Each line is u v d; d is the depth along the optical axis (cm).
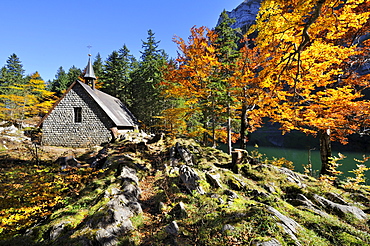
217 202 596
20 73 5384
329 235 420
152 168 1001
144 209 634
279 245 341
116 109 2247
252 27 643
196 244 408
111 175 884
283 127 1196
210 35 1409
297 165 2475
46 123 1852
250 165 989
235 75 1210
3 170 956
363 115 892
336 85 1056
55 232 513
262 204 542
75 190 789
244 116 1366
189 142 1445
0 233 545
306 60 845
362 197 745
